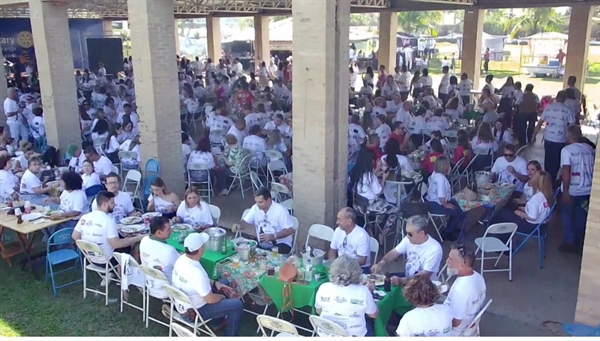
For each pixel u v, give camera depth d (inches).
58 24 426.9
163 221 202.7
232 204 359.6
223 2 737.0
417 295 153.5
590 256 187.3
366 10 717.9
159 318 222.7
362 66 1221.7
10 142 400.2
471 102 619.2
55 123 440.1
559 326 209.2
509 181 297.7
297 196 278.5
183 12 861.2
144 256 204.2
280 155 362.9
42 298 239.0
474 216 321.1
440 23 2009.1
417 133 440.5
